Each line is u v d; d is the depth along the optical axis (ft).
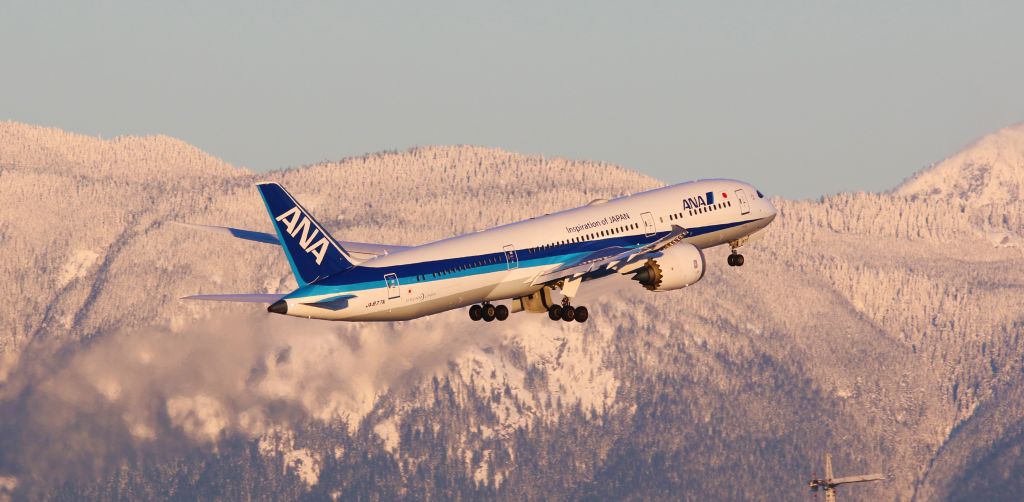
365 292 514.27
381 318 523.29
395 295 519.60
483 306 581.53
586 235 566.77
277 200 507.71
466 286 533.96
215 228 560.61
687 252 579.89
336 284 510.58
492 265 538.88
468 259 534.78
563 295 574.15
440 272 528.22
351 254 573.33
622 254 545.85
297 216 510.17
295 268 510.17
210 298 495.41
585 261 548.31
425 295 525.34
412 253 527.40
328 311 509.35
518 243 547.90
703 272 582.76
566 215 569.64
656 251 557.33
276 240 557.33
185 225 559.79
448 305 536.01
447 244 536.42
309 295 505.25
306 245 511.40
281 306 498.69
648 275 577.02
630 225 581.53
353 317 516.73
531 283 547.90
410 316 531.09
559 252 556.10
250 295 503.20
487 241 542.57
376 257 525.34
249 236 558.97
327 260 514.27
